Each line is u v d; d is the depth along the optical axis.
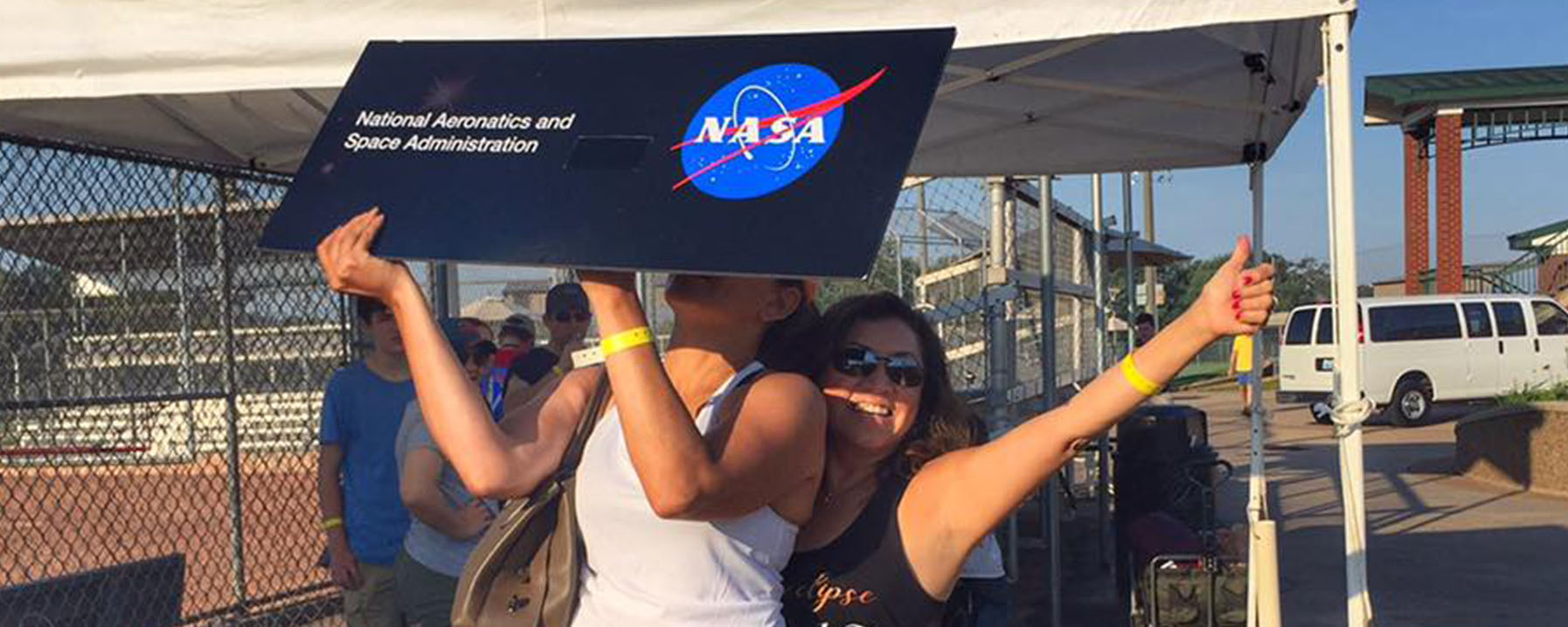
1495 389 20.41
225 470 7.85
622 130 1.92
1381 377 20.27
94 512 8.27
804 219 1.73
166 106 6.00
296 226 2.01
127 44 3.92
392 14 3.80
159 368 6.74
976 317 9.73
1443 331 20.42
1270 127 6.44
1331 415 3.55
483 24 3.75
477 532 4.10
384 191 1.99
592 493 1.97
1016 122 6.96
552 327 5.61
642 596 1.91
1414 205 28.52
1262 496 4.71
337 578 4.68
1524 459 12.70
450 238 1.90
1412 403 20.33
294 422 7.39
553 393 2.16
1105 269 12.88
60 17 3.95
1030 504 10.77
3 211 5.54
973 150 7.38
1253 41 5.07
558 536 2.01
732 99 1.89
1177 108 6.66
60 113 5.70
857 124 1.79
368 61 2.15
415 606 4.21
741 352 2.03
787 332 2.17
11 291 6.30
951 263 9.94
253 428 7.52
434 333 1.98
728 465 1.81
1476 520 10.78
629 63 1.99
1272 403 26.81
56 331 6.48
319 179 2.05
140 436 8.01
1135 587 6.14
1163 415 7.35
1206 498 7.27
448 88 2.09
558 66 2.04
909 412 2.13
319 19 3.84
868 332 2.14
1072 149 7.28
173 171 6.30
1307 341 20.92
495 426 2.00
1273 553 4.07
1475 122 27.16
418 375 1.98
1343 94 3.45
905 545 2.05
